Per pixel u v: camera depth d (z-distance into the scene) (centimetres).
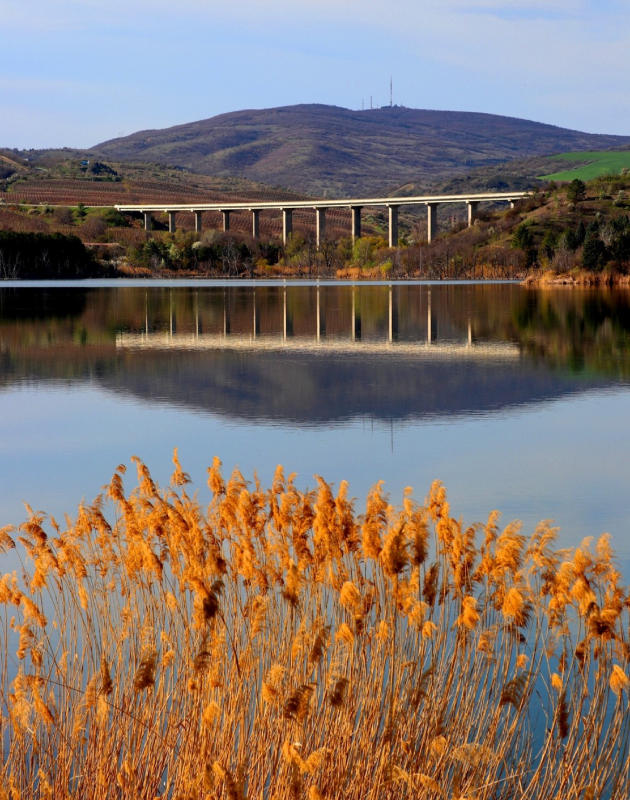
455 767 812
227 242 19462
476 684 929
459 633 931
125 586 1098
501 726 952
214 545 1002
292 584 871
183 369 4278
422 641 910
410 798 791
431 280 15812
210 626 807
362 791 805
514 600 862
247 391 3647
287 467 2377
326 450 2577
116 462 2436
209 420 3039
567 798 830
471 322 6738
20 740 841
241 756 793
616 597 882
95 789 824
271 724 821
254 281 15688
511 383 3825
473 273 16488
